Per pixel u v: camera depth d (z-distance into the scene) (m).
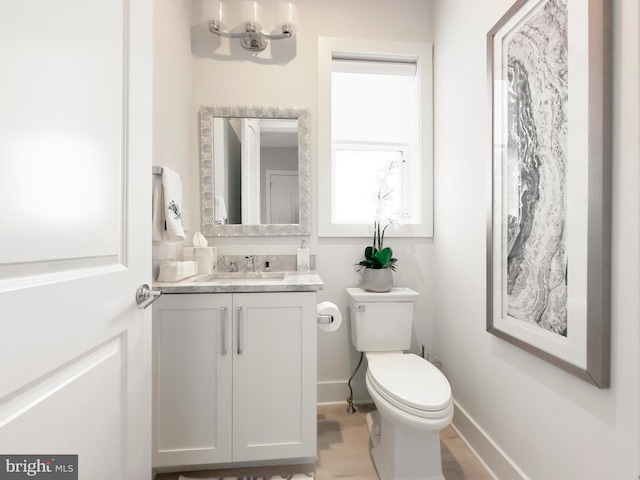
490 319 1.31
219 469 1.35
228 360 1.28
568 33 0.91
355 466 1.38
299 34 1.88
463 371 1.58
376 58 1.98
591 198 0.83
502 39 1.23
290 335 1.31
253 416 1.30
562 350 0.94
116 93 0.77
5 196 0.49
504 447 1.25
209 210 1.81
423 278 1.96
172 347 1.26
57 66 0.58
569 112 0.92
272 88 1.86
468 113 1.53
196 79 1.81
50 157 0.57
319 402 1.89
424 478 1.23
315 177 1.90
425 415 1.11
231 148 1.83
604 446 0.83
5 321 0.49
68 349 0.62
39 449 0.56
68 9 0.61
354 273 1.92
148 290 0.91
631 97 0.76
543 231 1.03
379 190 1.94
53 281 0.59
